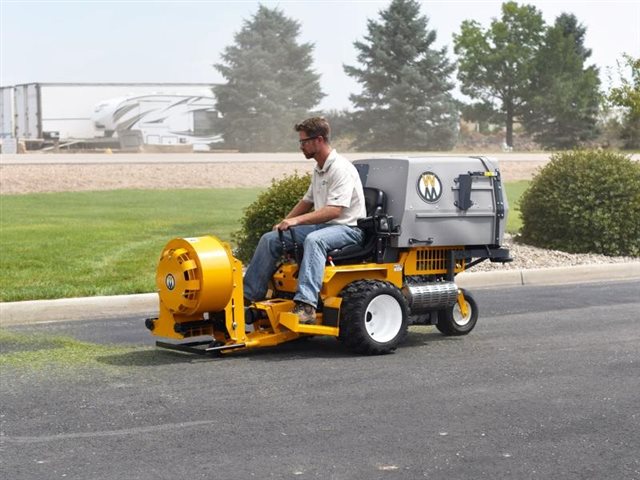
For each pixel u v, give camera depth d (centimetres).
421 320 809
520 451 510
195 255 692
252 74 5675
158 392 629
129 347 789
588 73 6431
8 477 466
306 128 748
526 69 6488
